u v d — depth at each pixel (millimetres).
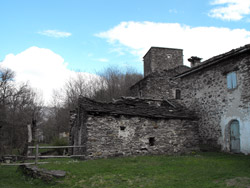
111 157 10422
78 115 13070
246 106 10266
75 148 13469
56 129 31781
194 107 13914
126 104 12336
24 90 29016
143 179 6688
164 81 21031
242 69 10633
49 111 34250
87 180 6777
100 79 30125
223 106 11680
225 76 11742
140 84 22344
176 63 24641
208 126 12641
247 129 10133
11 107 26594
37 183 7180
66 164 8656
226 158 9594
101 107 10969
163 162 8930
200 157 10148
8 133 23328
